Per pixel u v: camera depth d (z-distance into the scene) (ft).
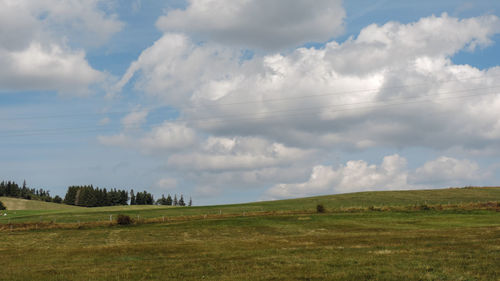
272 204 403.54
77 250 129.80
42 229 239.30
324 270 75.36
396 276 67.92
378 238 132.16
